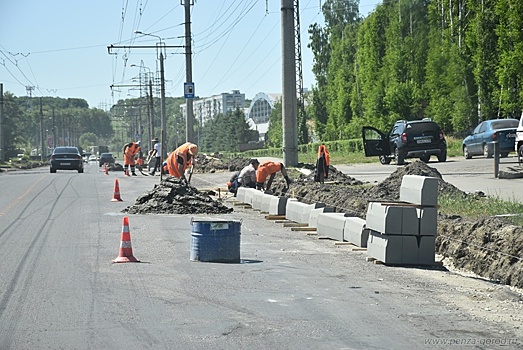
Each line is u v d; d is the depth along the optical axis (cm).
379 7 8262
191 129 5797
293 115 3669
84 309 1088
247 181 3056
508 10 5562
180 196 2620
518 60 5528
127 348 884
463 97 6462
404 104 7494
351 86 9525
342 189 2697
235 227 1533
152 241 1834
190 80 5834
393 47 7750
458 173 3409
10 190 3894
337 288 1250
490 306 1125
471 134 4647
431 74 6900
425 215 1510
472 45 6284
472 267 1545
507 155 4356
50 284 1278
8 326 996
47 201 3114
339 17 11362
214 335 942
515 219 1669
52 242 1819
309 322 1011
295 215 2267
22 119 17788
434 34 7219
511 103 5675
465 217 1808
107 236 1938
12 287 1255
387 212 1505
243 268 1446
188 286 1257
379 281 1323
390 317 1044
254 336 938
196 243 1529
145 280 1312
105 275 1362
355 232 1759
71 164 6531
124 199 3216
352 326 989
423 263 1513
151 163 6347
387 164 4712
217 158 6544
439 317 1048
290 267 1464
